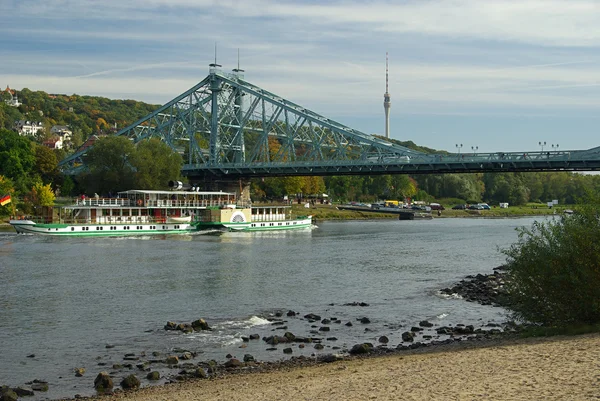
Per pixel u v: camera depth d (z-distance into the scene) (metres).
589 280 37.44
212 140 199.75
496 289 59.94
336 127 176.88
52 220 119.62
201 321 45.44
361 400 23.91
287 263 80.12
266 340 41.12
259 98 193.88
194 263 79.25
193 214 136.25
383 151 175.38
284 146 186.88
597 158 133.12
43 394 31.09
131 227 123.38
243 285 63.09
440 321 47.47
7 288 60.53
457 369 28.16
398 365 31.02
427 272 73.44
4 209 139.00
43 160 186.25
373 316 49.31
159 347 39.91
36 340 41.66
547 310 39.94
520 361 28.56
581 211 40.31
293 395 26.08
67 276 67.88
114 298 56.00
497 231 142.50
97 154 161.62
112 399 29.17
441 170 156.12
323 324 46.44
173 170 164.62
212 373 33.56
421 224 174.62
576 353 29.17
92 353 38.62
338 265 78.75
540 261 39.38
